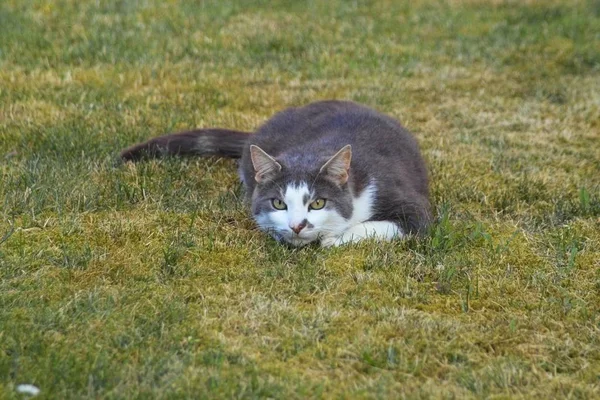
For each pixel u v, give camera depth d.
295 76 13.31
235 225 8.45
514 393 5.98
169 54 13.91
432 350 6.45
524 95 12.81
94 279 7.26
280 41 14.58
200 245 7.94
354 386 5.96
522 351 6.48
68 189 8.85
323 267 7.59
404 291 7.27
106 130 10.79
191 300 7.03
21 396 5.62
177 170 9.63
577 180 9.91
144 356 6.14
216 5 16.30
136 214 8.55
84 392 5.73
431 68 13.80
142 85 12.67
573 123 11.77
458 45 14.73
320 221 7.85
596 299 7.29
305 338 6.50
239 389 5.83
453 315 6.98
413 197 8.47
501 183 9.78
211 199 9.01
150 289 7.13
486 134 11.34
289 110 10.02
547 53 14.29
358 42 14.78
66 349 6.20
